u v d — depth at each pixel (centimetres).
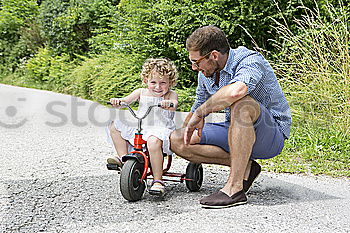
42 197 398
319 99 727
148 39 1159
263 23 1013
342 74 722
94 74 1328
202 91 423
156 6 1105
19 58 2073
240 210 356
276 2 1026
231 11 1009
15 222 335
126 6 1305
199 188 431
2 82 1953
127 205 376
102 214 352
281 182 463
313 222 332
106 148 641
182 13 1070
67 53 1748
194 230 314
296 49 882
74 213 355
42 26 1841
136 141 396
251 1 1040
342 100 712
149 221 334
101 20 1636
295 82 768
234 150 367
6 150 615
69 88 1461
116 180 462
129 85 1152
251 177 404
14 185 437
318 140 652
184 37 1089
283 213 351
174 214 350
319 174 508
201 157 404
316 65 760
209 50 371
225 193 367
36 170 503
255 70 368
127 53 1241
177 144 397
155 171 395
